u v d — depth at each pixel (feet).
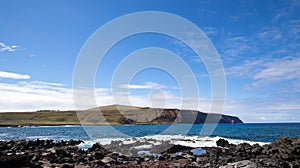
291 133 192.34
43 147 98.48
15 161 54.03
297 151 70.23
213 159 70.38
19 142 104.73
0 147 90.38
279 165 57.31
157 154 84.84
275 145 79.36
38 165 57.62
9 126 346.33
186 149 96.58
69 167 59.06
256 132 206.59
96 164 63.77
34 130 264.31
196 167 60.54
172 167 60.34
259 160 60.13
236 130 240.94
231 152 84.02
